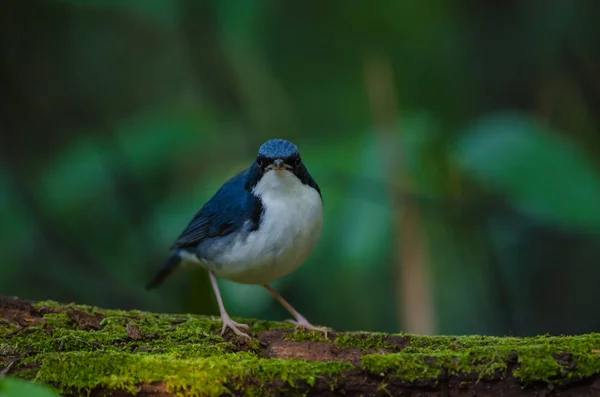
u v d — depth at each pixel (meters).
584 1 14.27
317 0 15.22
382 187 11.38
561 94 14.59
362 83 15.03
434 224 13.55
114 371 6.69
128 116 15.64
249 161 13.23
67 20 15.45
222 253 8.91
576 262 14.15
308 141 13.48
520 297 14.17
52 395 4.47
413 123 11.89
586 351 6.65
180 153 13.12
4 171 14.51
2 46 15.07
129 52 15.93
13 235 13.87
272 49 15.26
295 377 6.70
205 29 14.31
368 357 6.78
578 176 10.48
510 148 10.66
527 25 14.62
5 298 8.11
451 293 14.03
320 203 8.88
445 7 15.10
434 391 6.71
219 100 14.58
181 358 7.18
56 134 15.45
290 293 12.90
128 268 14.05
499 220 13.02
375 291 13.01
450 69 15.10
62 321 7.87
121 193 13.60
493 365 6.61
